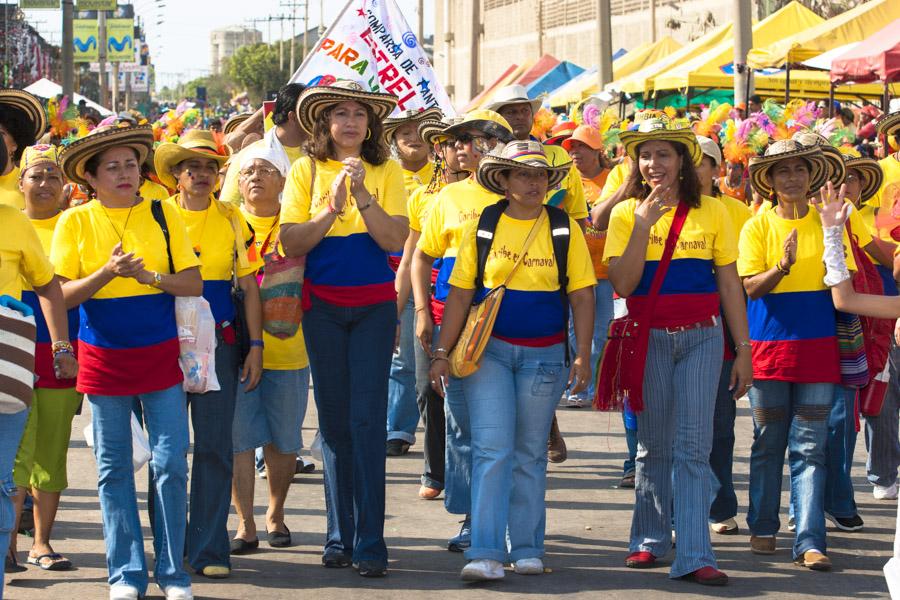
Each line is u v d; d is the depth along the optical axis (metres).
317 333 7.48
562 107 36.75
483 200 7.95
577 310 7.46
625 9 69.12
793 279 7.73
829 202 6.95
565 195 9.24
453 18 103.19
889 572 5.99
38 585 7.22
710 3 59.44
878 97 26.73
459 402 7.93
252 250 7.70
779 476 8.00
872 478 9.48
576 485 9.95
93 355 6.75
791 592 7.21
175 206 7.13
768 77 26.11
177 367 6.88
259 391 8.06
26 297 7.27
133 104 116.75
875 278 8.06
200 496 7.39
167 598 6.84
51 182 7.55
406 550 8.09
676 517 7.42
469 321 7.29
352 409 7.45
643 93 29.75
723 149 10.88
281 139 9.10
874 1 22.56
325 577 7.44
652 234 7.38
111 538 6.84
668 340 7.39
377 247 7.46
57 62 89.62
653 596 7.09
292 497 9.56
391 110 7.55
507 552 7.75
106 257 6.77
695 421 7.36
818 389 7.72
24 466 7.33
